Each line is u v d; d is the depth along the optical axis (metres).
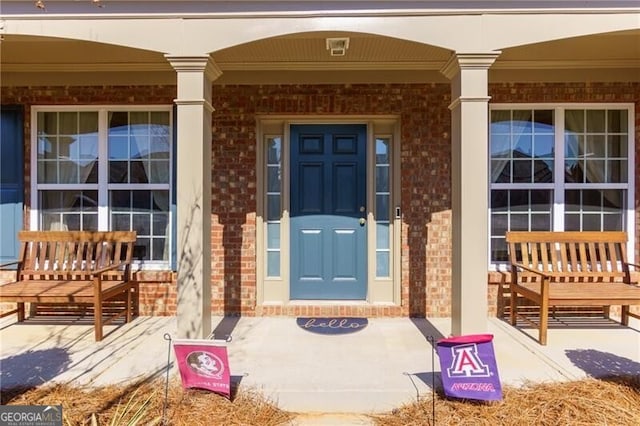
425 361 3.73
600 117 5.23
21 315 4.84
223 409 2.91
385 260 5.28
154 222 5.27
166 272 5.09
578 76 5.08
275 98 5.09
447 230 5.08
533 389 3.15
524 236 4.93
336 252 5.30
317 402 3.07
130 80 5.12
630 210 5.18
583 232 4.96
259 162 5.20
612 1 3.62
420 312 5.08
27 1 3.68
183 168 3.76
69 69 5.07
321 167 5.29
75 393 3.12
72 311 5.12
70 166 5.27
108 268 4.49
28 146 5.19
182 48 3.72
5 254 5.18
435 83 5.06
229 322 4.88
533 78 5.09
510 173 5.26
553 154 5.23
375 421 2.86
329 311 5.10
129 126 5.26
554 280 5.03
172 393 3.09
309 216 5.30
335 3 3.69
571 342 4.21
